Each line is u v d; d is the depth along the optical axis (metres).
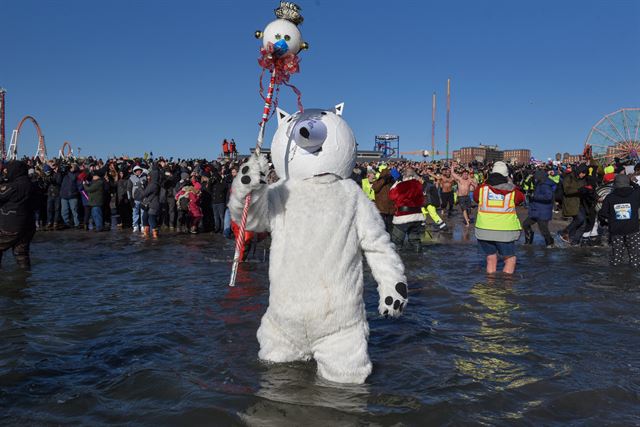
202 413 3.06
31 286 7.12
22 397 3.38
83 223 15.96
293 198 3.58
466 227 16.00
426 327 5.08
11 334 4.79
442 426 2.96
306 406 3.15
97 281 7.51
